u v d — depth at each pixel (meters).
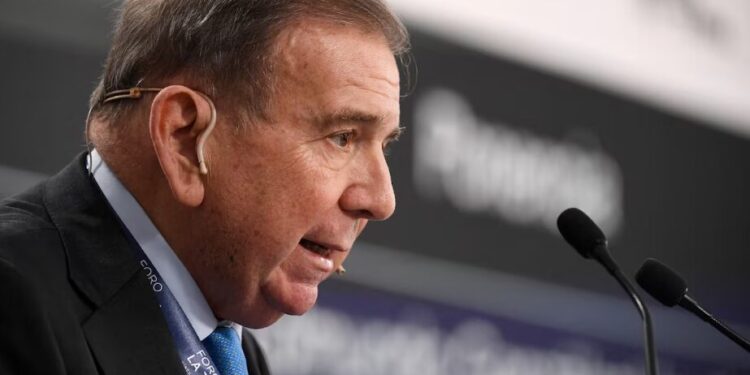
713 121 10.19
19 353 2.95
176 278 3.49
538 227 8.65
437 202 8.02
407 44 3.64
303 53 3.39
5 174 6.18
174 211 3.46
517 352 8.40
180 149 3.41
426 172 7.94
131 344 3.24
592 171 9.06
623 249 9.28
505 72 8.48
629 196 9.37
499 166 8.41
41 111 6.35
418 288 7.86
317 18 3.43
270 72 3.38
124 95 3.49
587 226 4.00
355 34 3.46
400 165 7.80
